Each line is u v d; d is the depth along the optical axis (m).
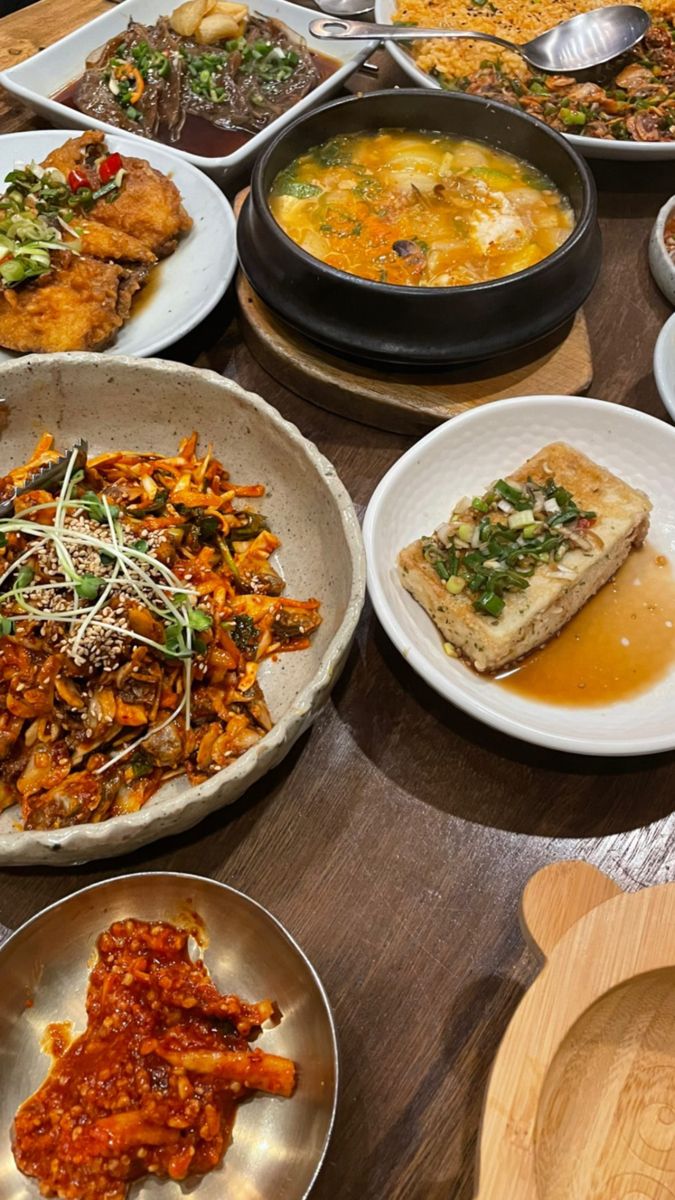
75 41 0.72
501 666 0.49
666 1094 0.38
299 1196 0.37
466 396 0.56
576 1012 0.36
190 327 0.56
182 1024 0.41
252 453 0.51
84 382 0.51
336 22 0.72
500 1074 0.35
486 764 0.47
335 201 0.60
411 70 0.69
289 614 0.48
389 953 0.43
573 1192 0.37
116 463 0.51
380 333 0.52
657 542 0.53
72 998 0.42
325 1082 0.39
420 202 0.60
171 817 0.41
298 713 0.42
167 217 0.61
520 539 0.50
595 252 0.56
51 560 0.46
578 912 0.39
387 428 0.57
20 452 0.52
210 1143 0.39
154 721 0.45
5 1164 0.39
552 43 0.72
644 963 0.37
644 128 0.67
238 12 0.73
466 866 0.45
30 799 0.44
